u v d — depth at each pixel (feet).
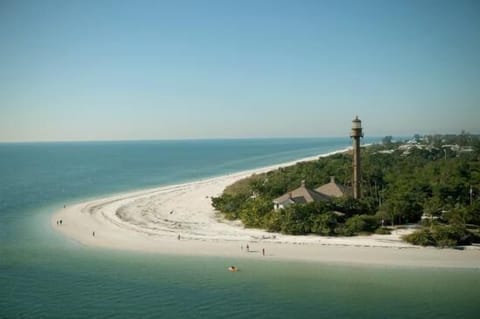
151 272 188.85
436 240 219.00
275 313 147.84
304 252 213.66
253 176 508.94
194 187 479.82
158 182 553.64
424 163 525.75
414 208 270.87
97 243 238.27
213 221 295.69
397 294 163.22
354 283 174.19
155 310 150.30
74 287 171.32
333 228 245.45
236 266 196.24
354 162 313.94
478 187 322.96
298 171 445.78
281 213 261.03
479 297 160.15
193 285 173.17
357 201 278.87
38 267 196.13
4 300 158.61
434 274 183.21
